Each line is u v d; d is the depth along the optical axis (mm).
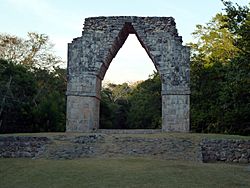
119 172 10688
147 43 21422
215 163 14398
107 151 14719
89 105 21406
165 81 21047
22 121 28953
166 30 21406
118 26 21734
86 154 14430
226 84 22281
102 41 21766
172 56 21141
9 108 28250
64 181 9617
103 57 21641
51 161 13117
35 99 31453
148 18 21672
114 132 20266
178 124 20609
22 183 9594
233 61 19406
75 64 21703
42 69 37438
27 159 14250
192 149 14781
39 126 28797
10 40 36688
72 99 21422
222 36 32906
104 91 52219
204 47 33500
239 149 15391
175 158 13727
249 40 18078
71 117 21250
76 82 21547
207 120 29078
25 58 37500
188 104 20688
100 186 8938
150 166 11750
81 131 21016
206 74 29828
